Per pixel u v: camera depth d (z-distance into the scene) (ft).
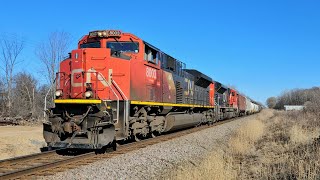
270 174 31.27
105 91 44.75
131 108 48.73
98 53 45.50
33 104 126.41
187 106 75.61
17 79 146.00
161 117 62.03
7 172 31.04
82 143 40.42
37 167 32.07
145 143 52.39
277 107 549.95
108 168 34.50
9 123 94.17
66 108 41.83
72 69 44.83
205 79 95.40
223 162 37.40
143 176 32.19
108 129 41.19
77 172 32.45
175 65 70.23
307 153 37.93
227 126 98.58
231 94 157.89
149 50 54.90
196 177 29.86
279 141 57.16
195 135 69.21
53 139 41.83
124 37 50.52
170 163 39.04
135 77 48.42
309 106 156.76
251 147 52.01
